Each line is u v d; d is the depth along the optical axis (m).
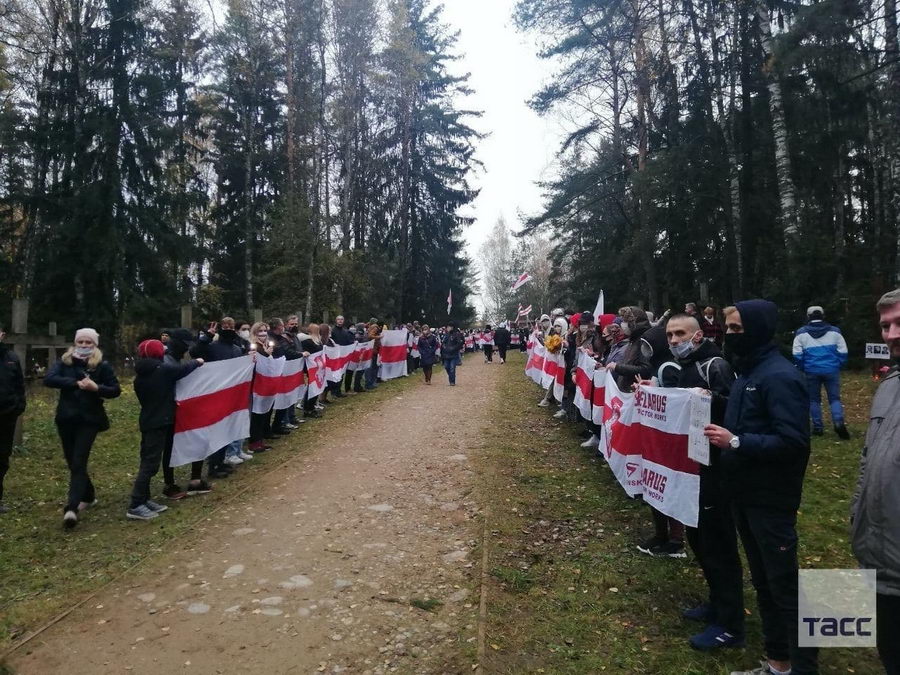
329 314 23.31
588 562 4.73
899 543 2.25
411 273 37.56
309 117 25.84
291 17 24.14
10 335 8.14
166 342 7.70
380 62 27.30
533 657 3.48
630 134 22.92
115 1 20.42
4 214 20.72
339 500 6.29
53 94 19.72
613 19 19.38
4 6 16.88
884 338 2.46
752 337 3.15
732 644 3.55
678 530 4.80
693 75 18.62
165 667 3.37
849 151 18.92
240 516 5.82
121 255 19.86
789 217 14.70
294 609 4.03
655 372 5.63
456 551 4.98
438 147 37.03
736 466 3.14
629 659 3.45
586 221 26.69
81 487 5.68
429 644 3.61
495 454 8.03
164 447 6.41
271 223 25.38
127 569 4.63
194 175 27.25
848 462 7.01
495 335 26.77
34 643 3.61
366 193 34.75
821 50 12.12
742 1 16.19
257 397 8.49
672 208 18.41
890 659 2.31
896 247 14.88
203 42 25.55
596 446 8.28
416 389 15.74
